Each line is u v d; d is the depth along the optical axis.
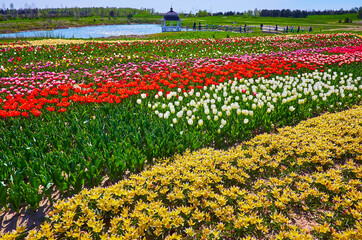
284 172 4.67
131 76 12.29
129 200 3.68
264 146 5.61
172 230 3.44
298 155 5.16
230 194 3.83
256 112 6.76
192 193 3.84
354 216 3.42
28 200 3.80
